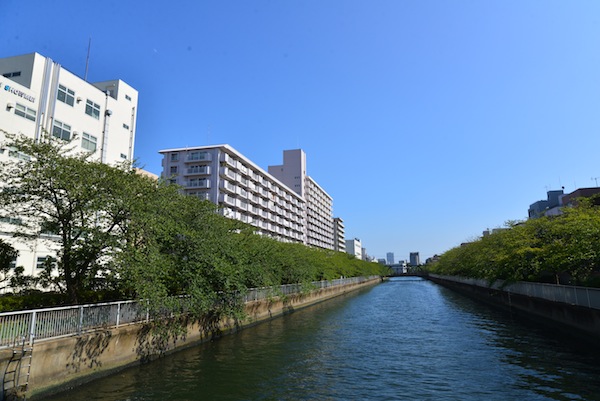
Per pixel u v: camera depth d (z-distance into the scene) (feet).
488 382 39.50
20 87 83.76
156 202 48.73
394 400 34.88
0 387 29.35
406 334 71.26
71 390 36.14
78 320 38.47
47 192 42.86
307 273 121.29
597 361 45.80
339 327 81.66
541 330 70.64
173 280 51.96
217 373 43.57
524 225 91.04
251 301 83.66
